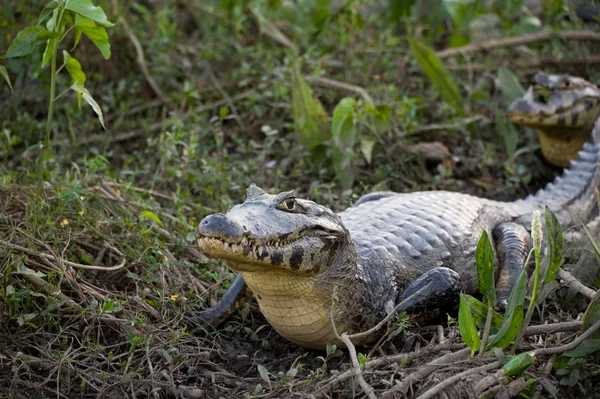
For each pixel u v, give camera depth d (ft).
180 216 30.25
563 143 40.57
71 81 41.52
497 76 45.34
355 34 47.88
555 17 49.44
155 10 49.16
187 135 38.47
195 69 44.98
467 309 21.33
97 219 28.25
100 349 23.07
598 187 34.81
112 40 43.50
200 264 29.30
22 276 24.72
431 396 20.38
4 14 42.52
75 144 37.35
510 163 39.75
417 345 24.63
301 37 46.88
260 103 41.73
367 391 20.66
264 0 48.98
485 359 21.54
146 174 36.52
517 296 21.13
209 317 26.48
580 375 21.62
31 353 23.48
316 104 37.86
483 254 21.95
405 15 50.52
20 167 34.32
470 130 41.68
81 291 25.26
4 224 26.58
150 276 26.50
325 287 23.89
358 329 25.17
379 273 26.09
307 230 23.06
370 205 30.99
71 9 25.46
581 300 25.82
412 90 45.32
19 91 40.55
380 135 39.29
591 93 39.55
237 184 35.17
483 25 48.11
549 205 33.58
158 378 22.66
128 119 41.45
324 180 37.50
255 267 22.31
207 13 48.85
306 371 24.20
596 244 24.29
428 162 39.75
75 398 22.06
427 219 29.19
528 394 20.80
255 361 25.17
